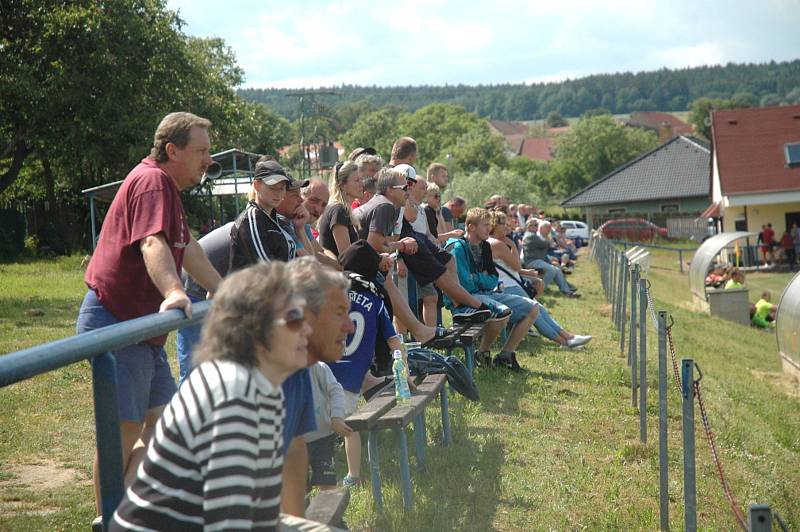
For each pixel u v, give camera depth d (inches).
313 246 271.3
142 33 1305.4
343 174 293.6
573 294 771.4
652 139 4579.2
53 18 1218.6
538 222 775.1
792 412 502.6
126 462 139.9
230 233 218.2
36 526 181.5
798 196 1919.3
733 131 2031.3
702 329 873.5
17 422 270.2
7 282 829.8
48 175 1462.8
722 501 266.4
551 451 280.1
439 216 467.5
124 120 1293.1
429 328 304.8
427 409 310.5
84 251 1421.0
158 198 145.0
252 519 91.0
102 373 106.5
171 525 91.7
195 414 90.9
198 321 132.8
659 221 2706.7
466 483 234.2
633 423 334.6
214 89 1572.3
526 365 416.8
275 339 93.7
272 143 2187.5
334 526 139.3
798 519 274.1
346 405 215.2
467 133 4606.3
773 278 1622.8
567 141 4426.7
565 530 212.7
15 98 1229.7
